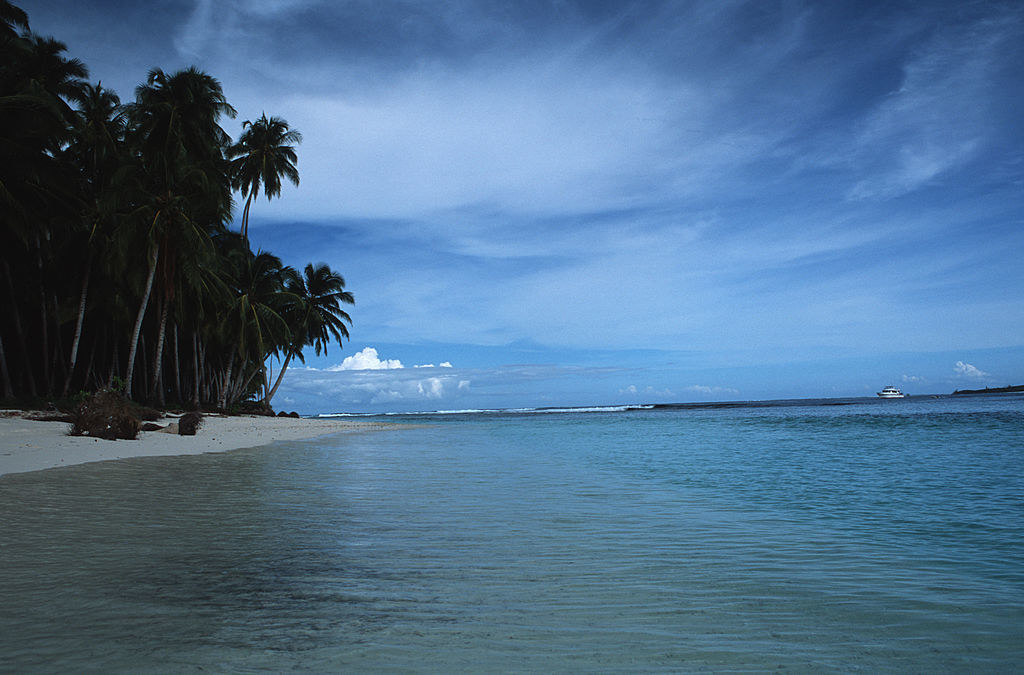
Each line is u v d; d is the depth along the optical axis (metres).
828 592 4.52
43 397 32.84
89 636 3.47
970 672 3.11
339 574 4.90
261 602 4.14
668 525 7.12
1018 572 5.10
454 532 6.62
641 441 24.75
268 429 33.31
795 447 20.39
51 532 6.39
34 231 30.53
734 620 3.91
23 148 26.00
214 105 36.19
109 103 35.78
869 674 3.08
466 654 3.28
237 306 45.81
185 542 6.01
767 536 6.52
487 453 18.78
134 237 31.66
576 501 8.97
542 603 4.21
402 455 17.80
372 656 3.22
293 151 51.56
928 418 41.47
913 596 4.44
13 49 30.19
